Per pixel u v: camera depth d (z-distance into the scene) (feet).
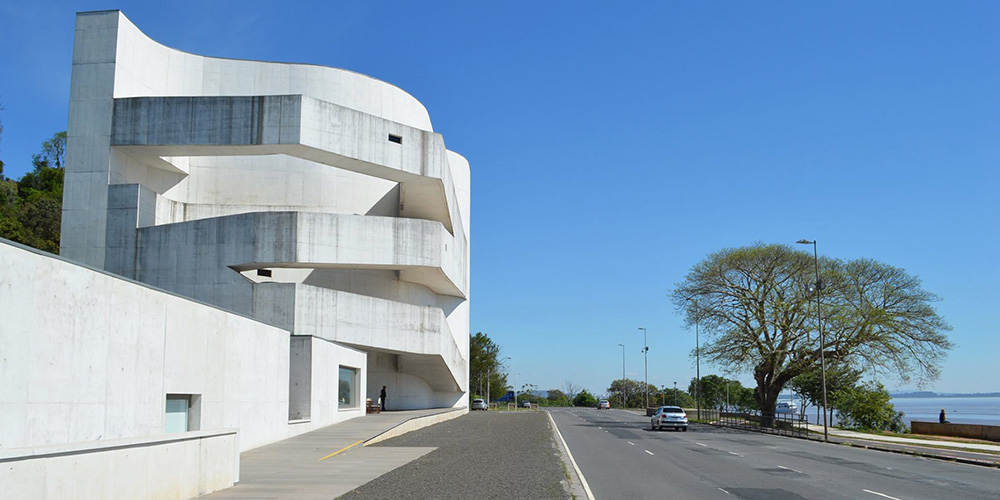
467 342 213.25
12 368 39.09
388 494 46.57
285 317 122.72
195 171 145.28
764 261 163.73
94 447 33.27
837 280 158.10
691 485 55.21
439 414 150.00
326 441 85.56
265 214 124.57
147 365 54.13
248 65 147.43
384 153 134.51
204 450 45.62
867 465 74.84
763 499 47.85
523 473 59.47
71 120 123.13
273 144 122.52
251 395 77.46
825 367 161.07
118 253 121.60
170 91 139.64
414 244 137.69
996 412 586.86
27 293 40.45
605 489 52.65
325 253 127.34
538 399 505.66
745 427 172.65
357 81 157.38
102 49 124.16
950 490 53.72
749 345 163.43
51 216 187.21
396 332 142.00
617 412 296.71
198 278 122.83
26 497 28.89
